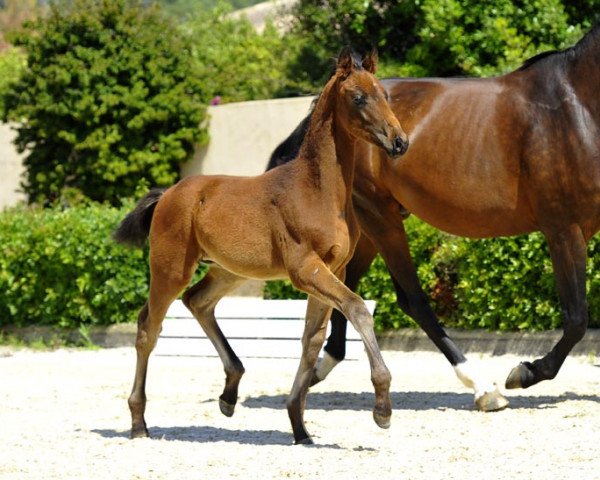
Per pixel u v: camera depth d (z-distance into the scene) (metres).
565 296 10.37
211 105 20.38
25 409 11.22
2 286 17.23
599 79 10.28
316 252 8.62
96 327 16.80
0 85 25.08
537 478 7.43
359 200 11.28
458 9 18.34
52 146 20.20
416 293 11.21
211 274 9.85
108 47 19.66
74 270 16.62
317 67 22.91
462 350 14.45
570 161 10.22
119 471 7.91
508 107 10.57
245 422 10.35
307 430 9.55
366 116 8.40
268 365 14.55
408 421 9.99
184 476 7.70
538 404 10.75
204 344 15.37
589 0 18.62
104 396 12.11
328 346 11.85
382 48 20.66
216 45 29.03
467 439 8.97
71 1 20.69
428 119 10.86
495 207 10.61
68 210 17.31
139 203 9.81
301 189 8.72
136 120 19.19
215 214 9.15
